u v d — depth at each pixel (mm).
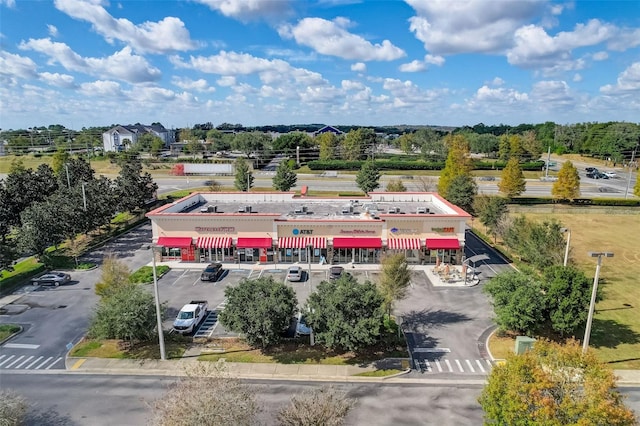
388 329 37906
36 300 45750
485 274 54406
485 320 41344
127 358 34156
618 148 159500
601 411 18219
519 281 37062
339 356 34375
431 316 42281
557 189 91500
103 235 70000
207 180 121938
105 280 40875
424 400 28922
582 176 132125
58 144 187750
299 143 166000
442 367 33094
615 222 80812
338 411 22250
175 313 42531
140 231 74188
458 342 37000
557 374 20719
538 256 47594
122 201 76875
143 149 176375
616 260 59875
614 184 119062
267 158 161625
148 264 57438
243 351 35250
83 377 31766
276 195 69250
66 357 34406
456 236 57250
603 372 20172
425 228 57094
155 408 23125
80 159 94438
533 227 51844
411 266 57031
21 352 35219
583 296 35094
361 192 102812
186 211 62938
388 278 39406
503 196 98438
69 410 27875
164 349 34188
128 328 34156
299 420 21875
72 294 47469
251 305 33219
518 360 21203
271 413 27234
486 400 22203
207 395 20500
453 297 47000
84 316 41938
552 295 35844
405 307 44406
